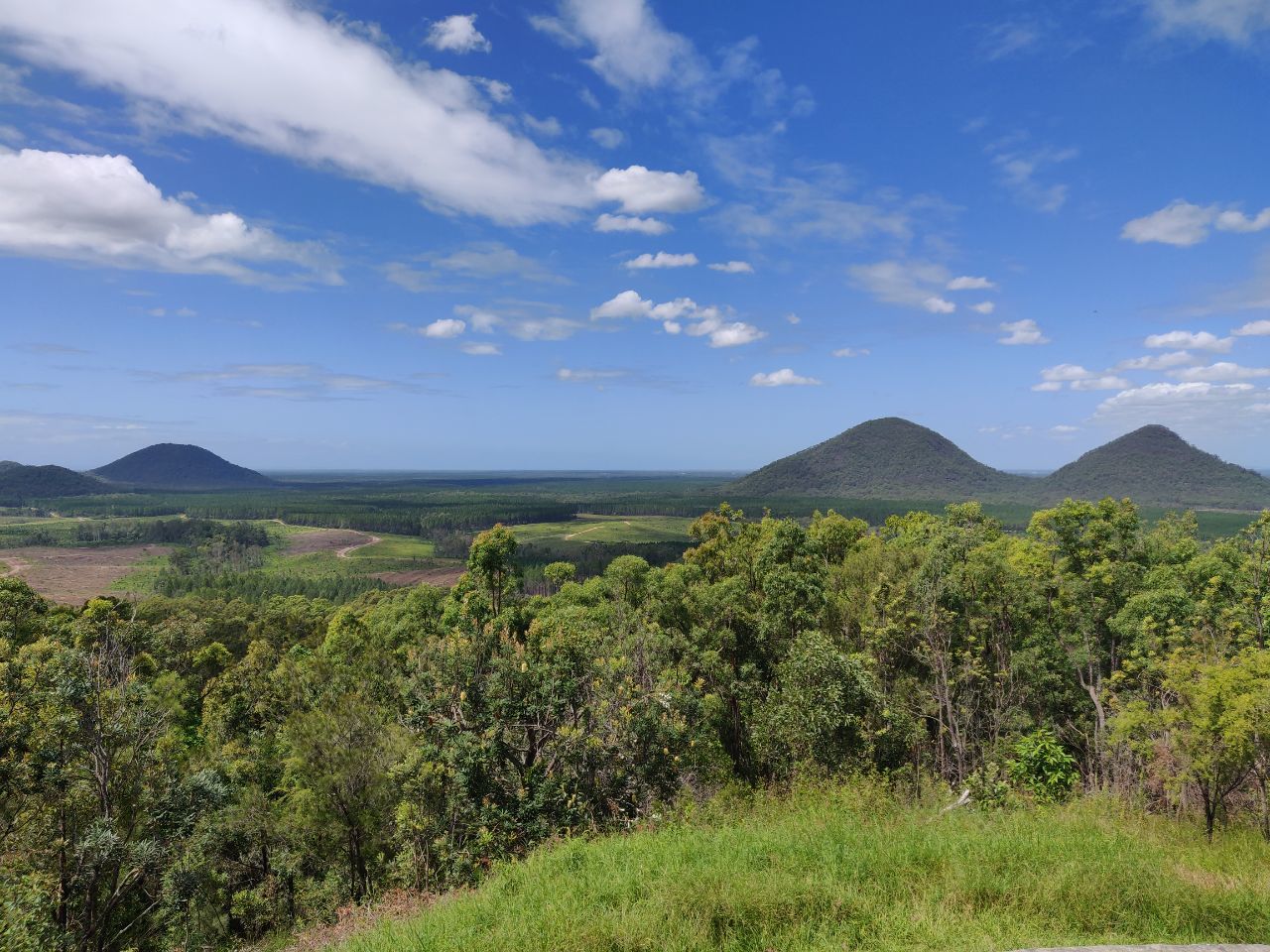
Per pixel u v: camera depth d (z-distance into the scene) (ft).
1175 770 49.93
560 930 23.43
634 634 95.14
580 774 54.85
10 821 54.39
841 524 169.78
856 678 80.33
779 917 24.00
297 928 67.82
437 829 52.11
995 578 103.96
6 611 147.84
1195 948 19.94
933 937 22.03
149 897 67.51
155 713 65.67
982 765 87.97
